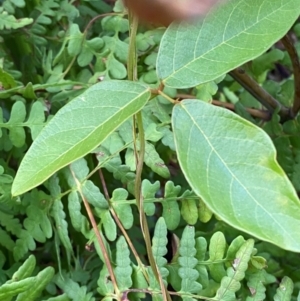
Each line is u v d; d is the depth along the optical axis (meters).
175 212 0.34
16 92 0.38
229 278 0.31
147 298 0.38
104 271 0.34
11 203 0.35
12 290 0.30
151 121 0.36
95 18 0.41
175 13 0.15
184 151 0.21
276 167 0.20
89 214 0.34
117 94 0.22
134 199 0.35
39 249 0.39
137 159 0.30
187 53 0.23
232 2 0.23
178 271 0.33
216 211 0.19
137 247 0.39
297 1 0.23
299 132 0.41
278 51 0.46
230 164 0.20
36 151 0.22
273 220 0.19
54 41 0.44
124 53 0.40
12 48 0.44
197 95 0.36
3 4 0.41
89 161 0.38
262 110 0.46
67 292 0.35
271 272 0.39
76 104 0.22
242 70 0.41
